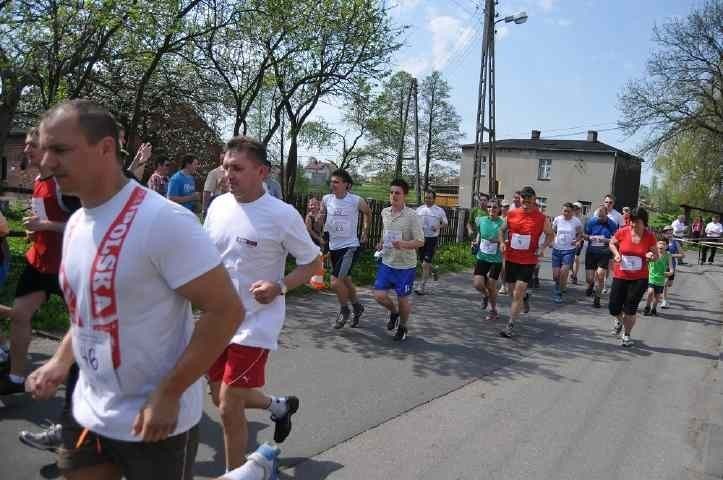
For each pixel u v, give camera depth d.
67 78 9.57
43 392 2.00
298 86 14.35
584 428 4.59
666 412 5.09
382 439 4.08
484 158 51.19
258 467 2.06
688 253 28.45
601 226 10.58
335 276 6.91
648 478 3.81
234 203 3.27
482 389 5.35
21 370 3.93
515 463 3.88
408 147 40.72
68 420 1.94
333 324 7.21
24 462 3.27
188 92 13.32
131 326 1.73
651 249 7.34
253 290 3.01
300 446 3.84
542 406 5.02
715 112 31.95
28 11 8.06
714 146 34.53
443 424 4.45
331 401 4.70
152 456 1.82
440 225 10.30
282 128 16.97
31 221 3.76
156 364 1.78
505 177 51.34
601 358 6.79
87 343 1.78
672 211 51.00
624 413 5.00
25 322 3.89
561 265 10.59
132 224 1.70
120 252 1.68
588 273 11.30
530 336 7.62
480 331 7.66
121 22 8.61
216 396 3.32
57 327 5.57
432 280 12.00
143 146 4.30
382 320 7.71
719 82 31.75
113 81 12.16
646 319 9.62
